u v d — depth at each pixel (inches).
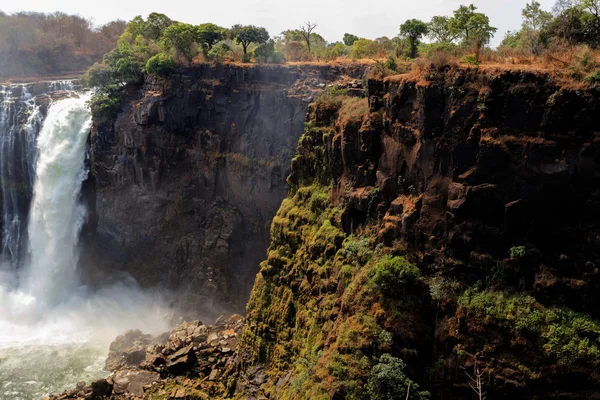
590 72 1000.2
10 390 1868.8
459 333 1065.5
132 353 1941.4
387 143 1263.5
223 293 2379.4
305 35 2957.7
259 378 1480.1
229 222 2415.1
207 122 2479.1
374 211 1286.9
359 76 2234.3
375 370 1043.3
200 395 1526.8
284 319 1494.8
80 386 1689.2
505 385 997.2
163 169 2539.4
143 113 2469.2
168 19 3134.8
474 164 1082.7
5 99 2851.9
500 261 1061.1
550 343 971.3
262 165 2359.7
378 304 1132.5
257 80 2386.8
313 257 1441.9
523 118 1035.9
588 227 993.5
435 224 1144.2
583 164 984.9
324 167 1556.3
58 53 3946.9
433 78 1140.5
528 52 1211.9
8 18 3924.7
